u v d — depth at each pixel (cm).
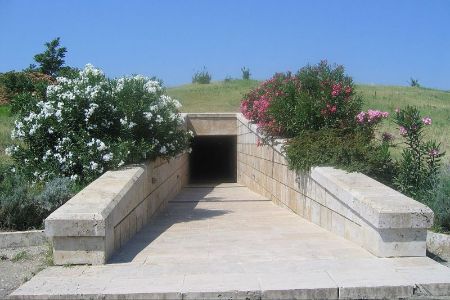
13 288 584
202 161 3278
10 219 828
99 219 613
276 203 1427
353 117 1148
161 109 1117
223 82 4703
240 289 516
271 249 707
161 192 1260
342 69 1309
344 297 517
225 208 1339
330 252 679
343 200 779
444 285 531
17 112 1105
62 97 1026
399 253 638
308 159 1030
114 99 1056
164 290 516
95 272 585
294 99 1290
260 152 1714
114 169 964
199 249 715
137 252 695
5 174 997
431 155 975
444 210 842
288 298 514
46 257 684
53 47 2800
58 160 1000
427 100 3516
